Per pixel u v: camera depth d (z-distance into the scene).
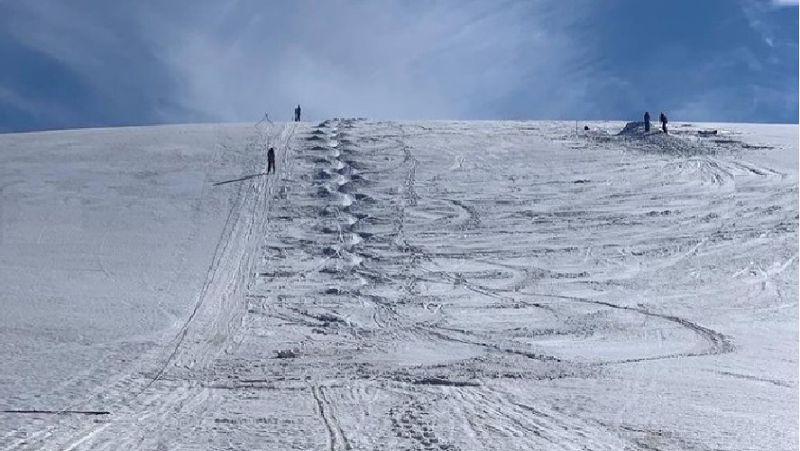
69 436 9.12
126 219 30.34
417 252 27.34
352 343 17.48
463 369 14.45
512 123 49.84
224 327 18.70
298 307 21.38
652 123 49.50
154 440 9.03
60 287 22.42
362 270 25.45
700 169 37.50
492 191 34.28
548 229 29.70
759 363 15.16
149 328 17.95
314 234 28.98
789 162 38.47
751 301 21.94
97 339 16.42
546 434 9.48
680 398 11.74
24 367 13.39
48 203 32.19
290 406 11.09
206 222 30.11
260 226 29.72
